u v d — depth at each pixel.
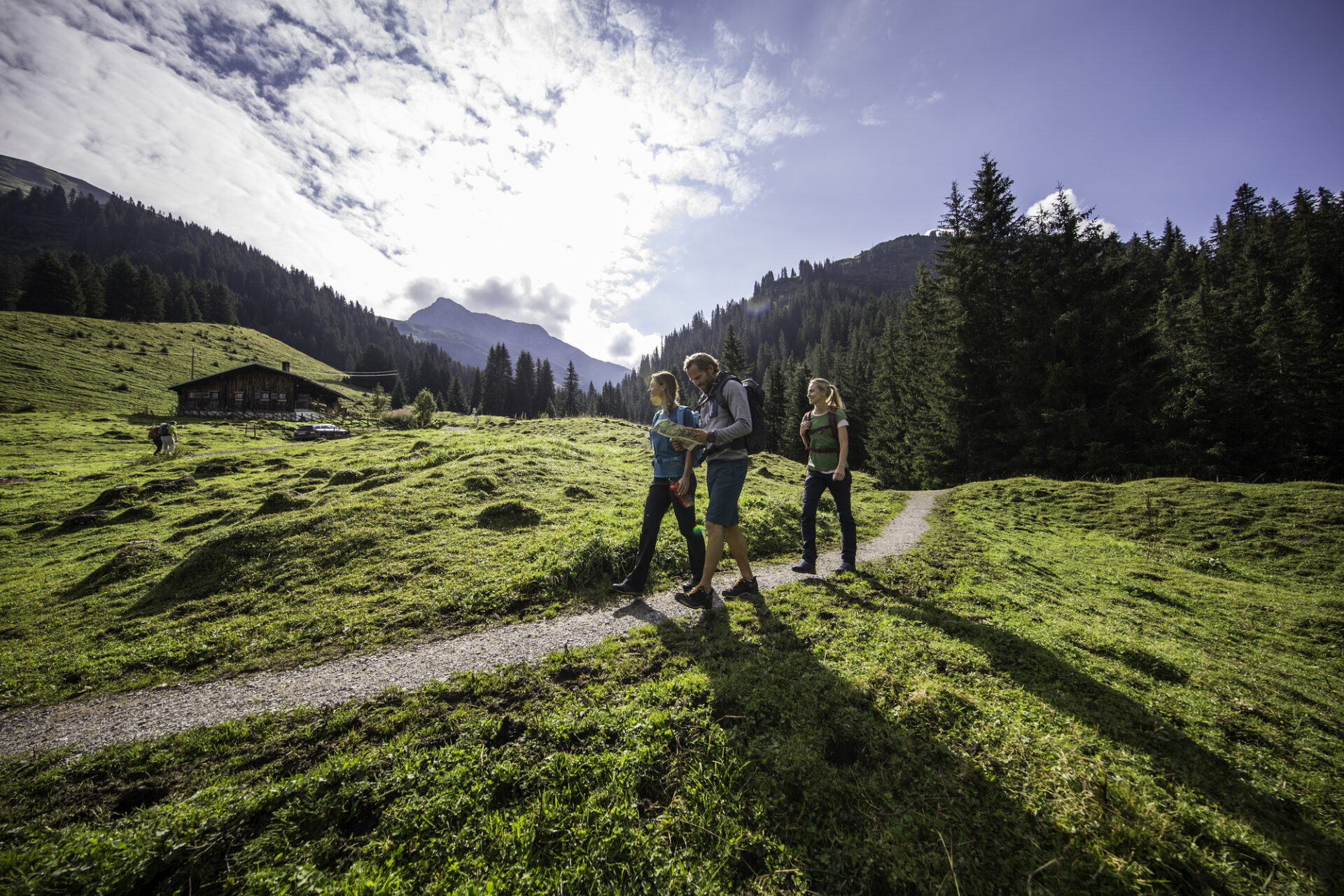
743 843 2.22
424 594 5.95
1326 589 8.22
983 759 2.63
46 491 17.59
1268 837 2.20
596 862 2.13
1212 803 2.40
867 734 2.82
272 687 4.04
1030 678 3.59
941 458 27.19
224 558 7.37
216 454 27.09
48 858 2.23
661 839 2.24
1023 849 2.12
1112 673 3.82
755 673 3.52
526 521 8.84
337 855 2.29
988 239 26.95
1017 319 24.30
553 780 2.58
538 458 14.07
